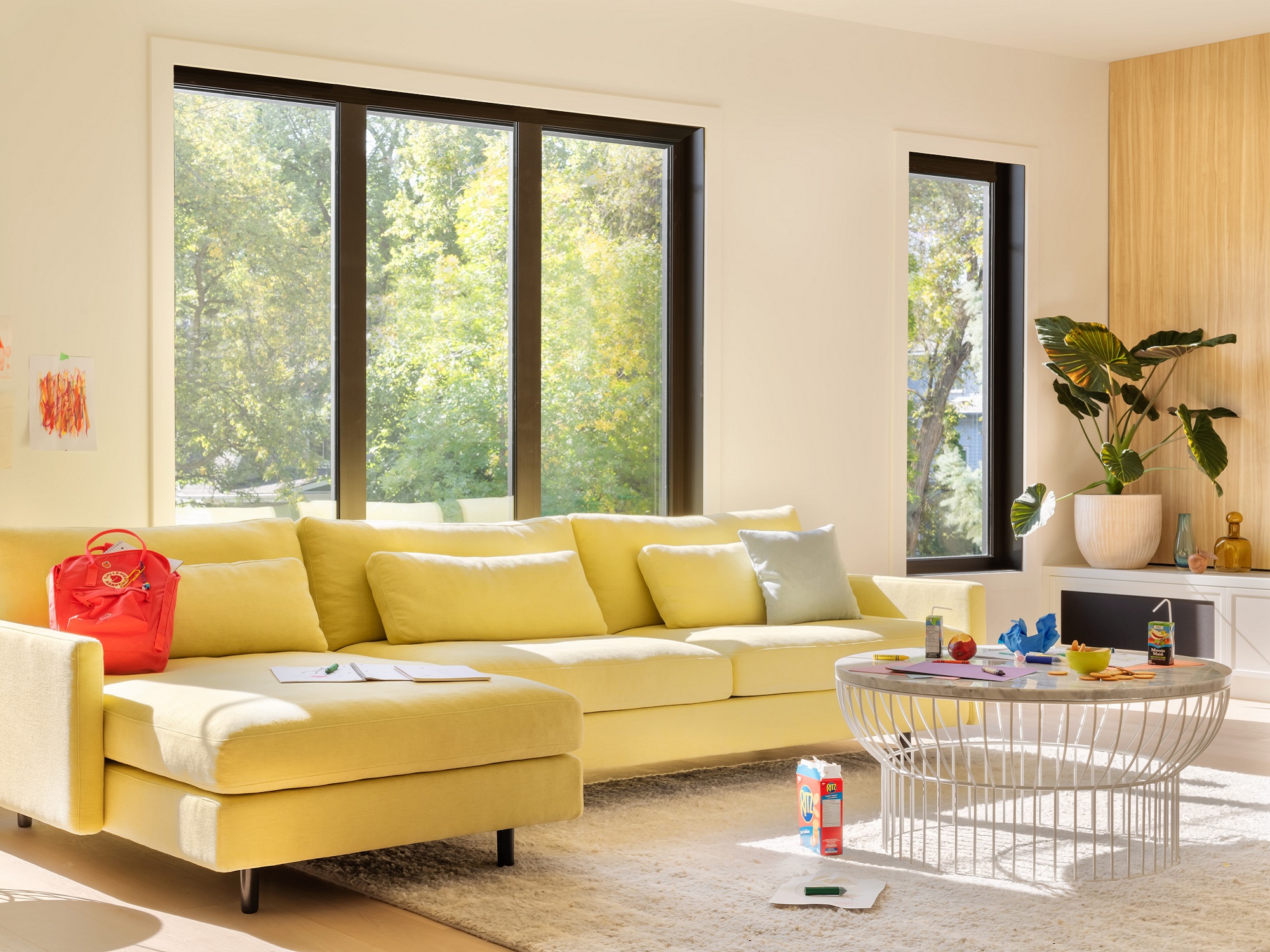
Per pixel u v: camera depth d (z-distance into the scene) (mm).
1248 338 6047
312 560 4188
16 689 3264
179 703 2947
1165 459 6355
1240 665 5703
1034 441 6289
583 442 5277
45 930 2727
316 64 4594
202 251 4535
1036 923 2711
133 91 4316
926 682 3109
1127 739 4633
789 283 5594
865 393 5785
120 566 3480
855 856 3238
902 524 5871
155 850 3389
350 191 4734
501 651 3850
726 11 5453
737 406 5465
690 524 4902
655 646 4039
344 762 2850
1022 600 6246
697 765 4383
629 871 3115
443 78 4828
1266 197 5992
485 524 4551
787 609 4637
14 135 4125
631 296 5387
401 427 4871
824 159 5688
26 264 4145
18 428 4129
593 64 5160
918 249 6129
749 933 2654
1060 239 6383
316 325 4738
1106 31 5988
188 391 4512
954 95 6051
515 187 5086
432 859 3236
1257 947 2570
